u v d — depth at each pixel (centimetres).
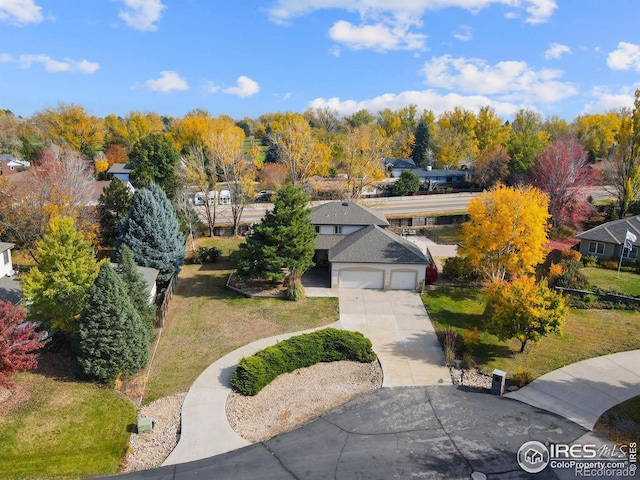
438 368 2205
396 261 3189
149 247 3219
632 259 3625
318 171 7219
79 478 1502
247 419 1814
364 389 2030
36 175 4228
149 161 7056
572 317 2748
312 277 3519
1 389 1959
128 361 2080
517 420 1766
